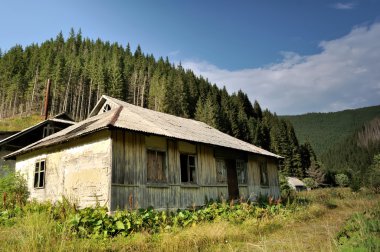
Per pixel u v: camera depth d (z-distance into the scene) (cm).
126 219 850
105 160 1021
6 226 821
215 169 1478
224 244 809
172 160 1241
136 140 1111
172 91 8612
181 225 977
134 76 9838
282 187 3266
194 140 1257
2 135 2336
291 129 10144
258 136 8019
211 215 1123
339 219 1315
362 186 3356
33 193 1405
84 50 12812
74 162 1168
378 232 735
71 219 776
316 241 848
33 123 6131
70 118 2723
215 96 9675
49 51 10750
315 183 6344
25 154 1574
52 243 626
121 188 1009
